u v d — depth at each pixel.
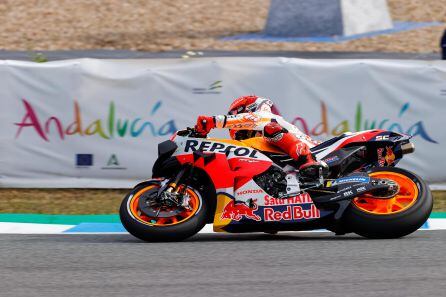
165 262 19.58
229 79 31.11
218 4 85.25
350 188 22.16
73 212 28.69
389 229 21.86
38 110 31.41
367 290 16.55
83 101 31.31
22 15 79.62
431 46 67.00
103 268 19.05
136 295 16.47
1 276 18.31
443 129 31.00
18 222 27.06
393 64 30.88
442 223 25.59
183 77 31.23
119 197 30.84
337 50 65.38
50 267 19.25
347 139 23.20
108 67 31.38
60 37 72.44
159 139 31.41
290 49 66.19
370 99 30.92
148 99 31.33
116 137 31.48
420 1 83.75
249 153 22.75
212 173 22.58
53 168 31.62
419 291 16.41
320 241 22.33
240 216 22.53
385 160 23.41
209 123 22.61
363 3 71.75
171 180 22.41
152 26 77.06
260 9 83.75
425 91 30.86
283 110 30.97
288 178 22.58
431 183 31.19
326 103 30.95
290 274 18.08
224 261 19.58
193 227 22.34
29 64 31.34
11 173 31.67
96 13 81.06
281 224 22.45
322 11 70.56
